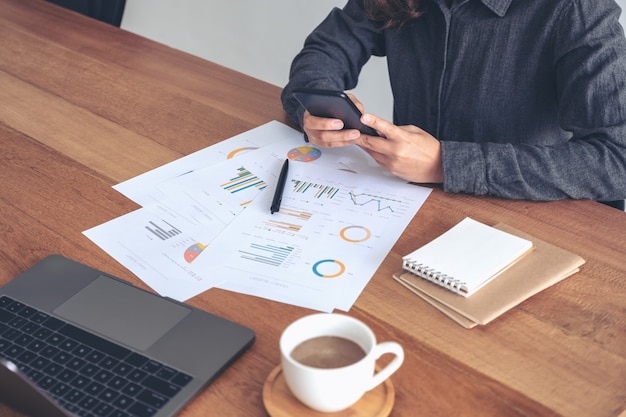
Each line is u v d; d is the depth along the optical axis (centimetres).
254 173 139
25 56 188
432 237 120
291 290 108
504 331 100
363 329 85
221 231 122
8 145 148
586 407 89
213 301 106
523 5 146
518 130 157
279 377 92
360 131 137
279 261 115
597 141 133
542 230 121
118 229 123
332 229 122
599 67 136
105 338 98
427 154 131
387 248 117
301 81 157
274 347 98
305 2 299
